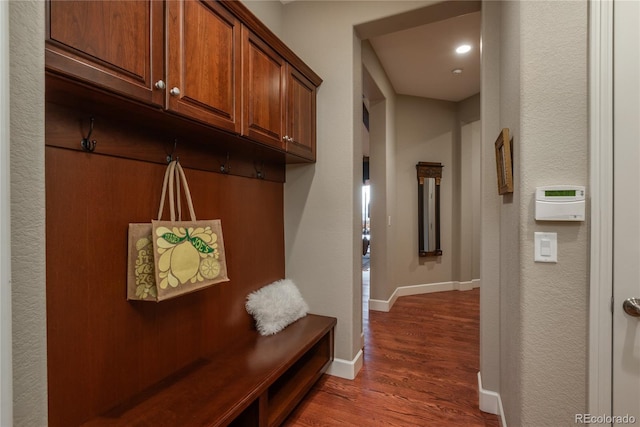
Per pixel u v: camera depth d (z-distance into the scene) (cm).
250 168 203
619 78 103
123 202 127
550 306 111
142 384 134
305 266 235
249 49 157
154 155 139
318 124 228
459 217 466
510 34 141
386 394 200
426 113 452
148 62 106
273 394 174
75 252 110
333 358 224
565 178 109
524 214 115
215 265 148
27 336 53
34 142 54
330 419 175
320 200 230
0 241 46
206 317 169
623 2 102
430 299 418
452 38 297
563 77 110
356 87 228
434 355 255
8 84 48
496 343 181
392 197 405
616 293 103
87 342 113
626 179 102
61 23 82
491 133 180
